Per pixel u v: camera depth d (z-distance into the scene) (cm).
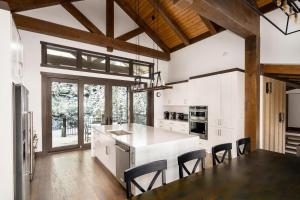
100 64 588
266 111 439
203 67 595
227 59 526
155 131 375
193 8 255
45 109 490
